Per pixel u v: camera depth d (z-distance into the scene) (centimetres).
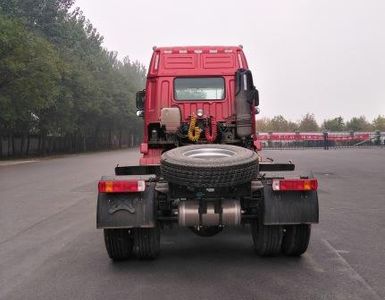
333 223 941
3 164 3359
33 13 5781
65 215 1105
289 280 573
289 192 633
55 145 6175
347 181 1759
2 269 648
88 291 546
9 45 3381
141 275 607
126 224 623
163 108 849
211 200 627
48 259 700
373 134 6253
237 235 832
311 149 5541
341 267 627
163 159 629
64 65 4141
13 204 1291
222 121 888
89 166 3034
